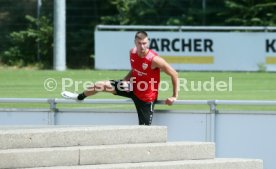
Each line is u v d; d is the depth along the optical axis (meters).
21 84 59.69
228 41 71.62
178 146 28.75
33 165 26.83
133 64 32.22
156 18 84.88
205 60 72.00
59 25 73.94
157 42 72.44
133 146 28.23
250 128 31.67
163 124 32.53
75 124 33.09
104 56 73.38
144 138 29.28
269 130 31.50
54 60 74.75
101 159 27.69
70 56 84.31
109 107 43.72
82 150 27.45
